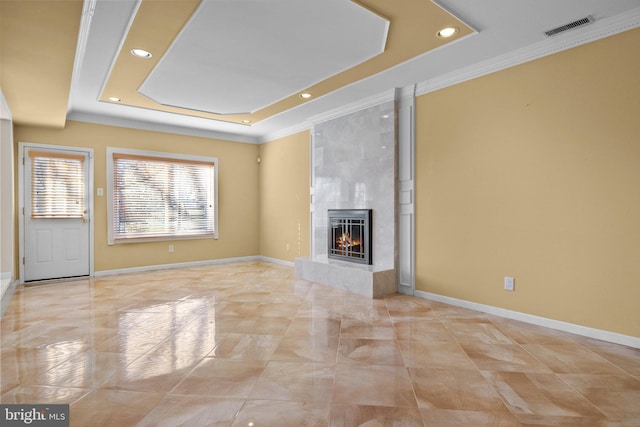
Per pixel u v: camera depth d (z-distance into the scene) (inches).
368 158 183.0
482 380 84.0
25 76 125.3
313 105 193.2
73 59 112.5
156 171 233.6
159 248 235.0
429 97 158.9
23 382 82.1
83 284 188.1
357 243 190.5
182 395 76.6
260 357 96.3
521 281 128.7
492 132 136.6
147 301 153.6
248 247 275.7
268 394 77.1
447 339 110.2
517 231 129.7
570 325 116.6
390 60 134.9
